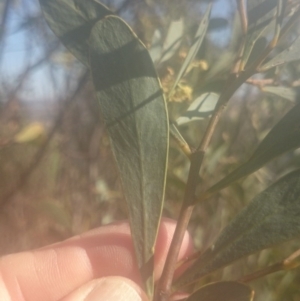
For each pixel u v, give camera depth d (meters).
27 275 0.22
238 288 0.09
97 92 0.10
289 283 0.31
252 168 0.10
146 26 0.29
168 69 0.17
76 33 0.12
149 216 0.11
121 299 0.17
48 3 0.12
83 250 0.22
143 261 0.11
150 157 0.11
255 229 0.10
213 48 0.25
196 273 0.11
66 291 0.22
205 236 0.35
